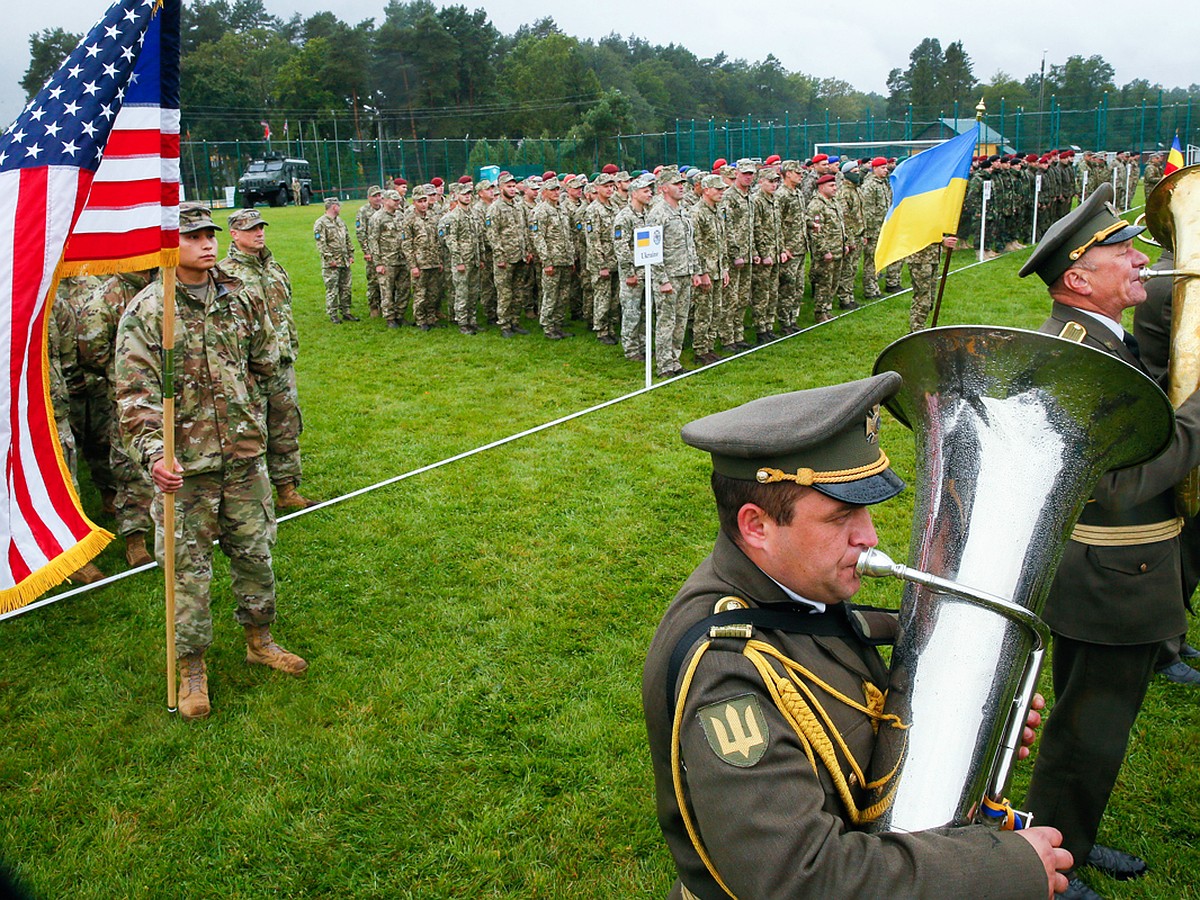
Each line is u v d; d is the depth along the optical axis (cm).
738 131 4266
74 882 324
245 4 10181
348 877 323
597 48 9056
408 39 7569
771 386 955
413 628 490
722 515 177
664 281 987
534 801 357
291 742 397
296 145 5434
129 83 350
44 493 340
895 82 10000
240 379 414
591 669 445
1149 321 379
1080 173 2288
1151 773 362
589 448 773
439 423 867
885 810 155
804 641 169
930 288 1194
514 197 1245
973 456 181
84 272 348
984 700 157
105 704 431
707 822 147
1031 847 143
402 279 1353
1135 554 276
